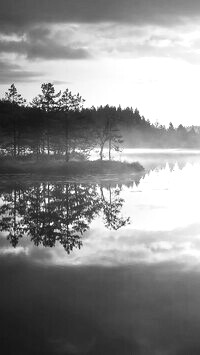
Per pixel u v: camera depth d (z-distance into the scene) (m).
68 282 14.53
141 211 31.47
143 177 62.94
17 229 25.08
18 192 45.34
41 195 43.00
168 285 14.03
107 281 14.62
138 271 15.75
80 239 22.05
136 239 21.75
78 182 55.94
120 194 43.06
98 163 70.19
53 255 18.58
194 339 10.17
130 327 10.84
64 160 74.69
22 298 13.02
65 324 11.09
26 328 10.81
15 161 71.00
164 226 25.33
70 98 78.12
